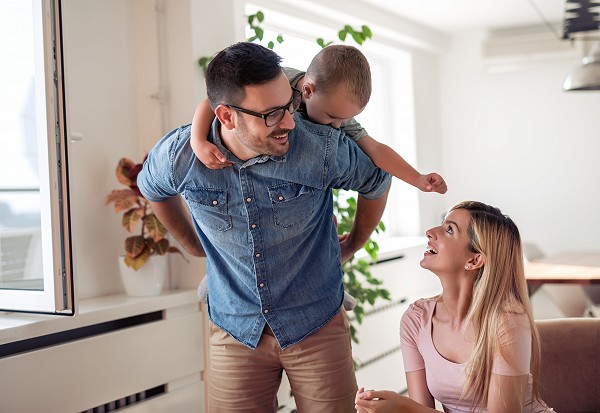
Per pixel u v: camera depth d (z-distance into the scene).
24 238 2.35
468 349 2.01
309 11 4.25
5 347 2.33
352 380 2.05
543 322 2.35
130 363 2.61
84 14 2.93
